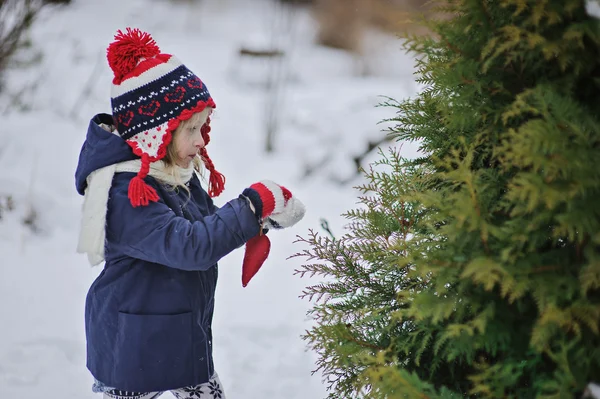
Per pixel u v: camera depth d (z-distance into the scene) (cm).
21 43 590
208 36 1227
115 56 196
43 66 768
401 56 1127
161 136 194
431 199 144
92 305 204
